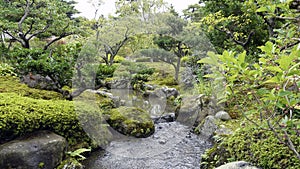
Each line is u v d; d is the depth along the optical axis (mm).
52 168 2309
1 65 4566
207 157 2275
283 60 813
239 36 4652
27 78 3867
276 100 1047
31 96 3373
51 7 5570
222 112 3100
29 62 3479
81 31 5859
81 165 2451
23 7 5887
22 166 2158
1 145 2223
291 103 964
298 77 922
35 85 3779
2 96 2803
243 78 1116
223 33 4629
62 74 3658
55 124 2662
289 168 1496
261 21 3949
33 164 2197
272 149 1672
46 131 2580
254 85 1122
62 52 4016
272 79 884
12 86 3650
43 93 3521
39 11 5801
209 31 4434
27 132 2445
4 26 5320
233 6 4344
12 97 2855
